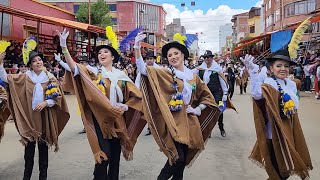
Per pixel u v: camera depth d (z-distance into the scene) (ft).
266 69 15.93
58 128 18.31
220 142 28.02
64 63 15.43
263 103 15.11
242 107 50.34
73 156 23.88
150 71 14.92
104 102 14.85
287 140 14.37
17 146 26.68
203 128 16.88
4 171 20.85
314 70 69.92
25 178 17.60
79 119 39.11
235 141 28.37
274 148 14.58
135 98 16.19
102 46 16.26
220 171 20.75
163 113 14.42
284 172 14.55
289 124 14.87
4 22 66.13
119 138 15.96
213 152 24.91
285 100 14.53
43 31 78.38
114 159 16.16
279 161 14.60
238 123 36.73
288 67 15.17
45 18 57.06
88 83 14.89
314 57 75.87
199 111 16.29
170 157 14.58
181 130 14.79
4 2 67.62
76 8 198.59
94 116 15.17
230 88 55.93
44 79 17.75
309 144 26.96
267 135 15.11
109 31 16.85
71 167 21.44
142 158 23.22
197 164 22.08
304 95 67.15
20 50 57.00
